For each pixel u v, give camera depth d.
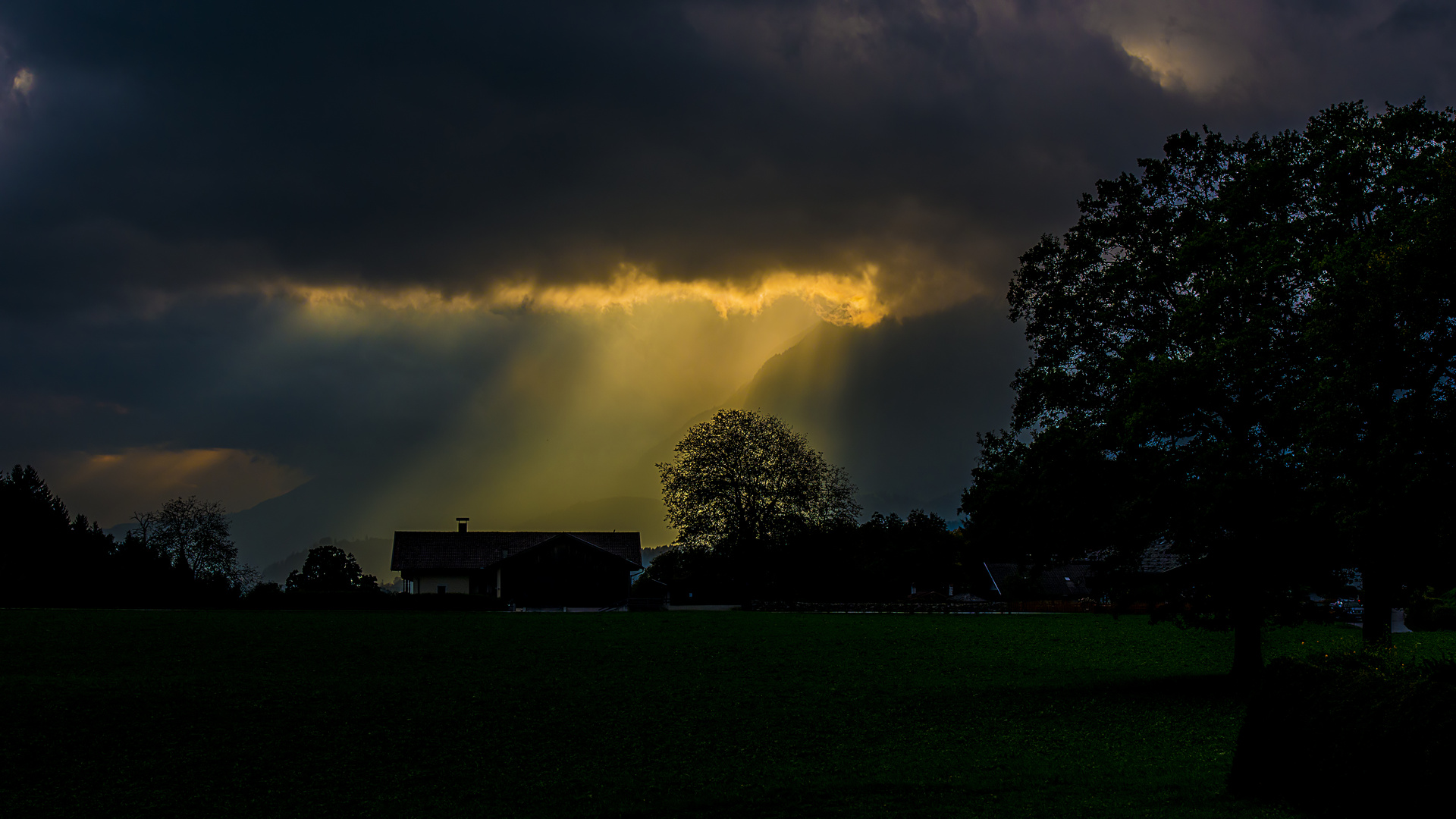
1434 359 22.34
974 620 72.56
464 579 109.00
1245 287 27.50
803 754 21.41
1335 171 27.84
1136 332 31.88
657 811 16.58
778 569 102.06
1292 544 27.64
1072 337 32.81
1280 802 13.94
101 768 20.75
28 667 35.44
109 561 91.38
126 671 34.84
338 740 23.58
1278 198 29.41
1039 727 23.84
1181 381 27.28
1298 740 13.69
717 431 104.94
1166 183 32.88
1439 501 22.03
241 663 38.22
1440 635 53.50
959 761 19.78
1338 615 29.70
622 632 55.59
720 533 102.25
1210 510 27.14
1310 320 25.48
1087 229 33.16
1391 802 11.95
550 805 17.34
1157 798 15.30
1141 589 31.16
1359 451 23.17
